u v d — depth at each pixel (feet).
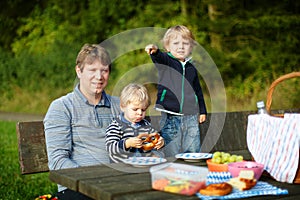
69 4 48.55
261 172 8.49
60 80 41.04
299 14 42.01
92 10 46.52
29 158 10.83
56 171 8.84
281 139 8.57
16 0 52.42
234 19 41.29
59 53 41.70
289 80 34.60
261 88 37.45
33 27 50.42
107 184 7.95
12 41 52.60
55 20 49.26
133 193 7.52
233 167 8.45
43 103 40.70
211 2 41.83
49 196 10.82
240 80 38.75
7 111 40.91
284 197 7.84
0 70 43.73
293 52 41.14
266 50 40.60
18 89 43.01
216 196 7.44
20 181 19.60
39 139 11.00
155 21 42.57
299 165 8.46
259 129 9.11
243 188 7.78
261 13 41.96
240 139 13.73
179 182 7.54
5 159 23.58
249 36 41.29
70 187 8.36
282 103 33.68
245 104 36.14
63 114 10.40
